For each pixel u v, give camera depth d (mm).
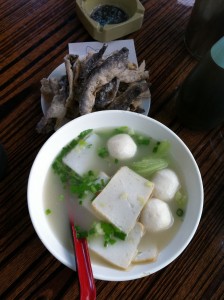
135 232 227
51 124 300
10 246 256
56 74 319
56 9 384
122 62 292
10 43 356
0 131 305
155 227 229
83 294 190
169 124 324
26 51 353
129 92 296
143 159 259
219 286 251
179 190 250
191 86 281
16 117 313
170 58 363
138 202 232
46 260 252
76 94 295
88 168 254
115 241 224
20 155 295
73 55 309
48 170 249
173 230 235
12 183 282
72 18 379
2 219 266
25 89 329
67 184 249
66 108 290
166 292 246
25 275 246
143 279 250
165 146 254
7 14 375
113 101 296
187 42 364
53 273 248
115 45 352
